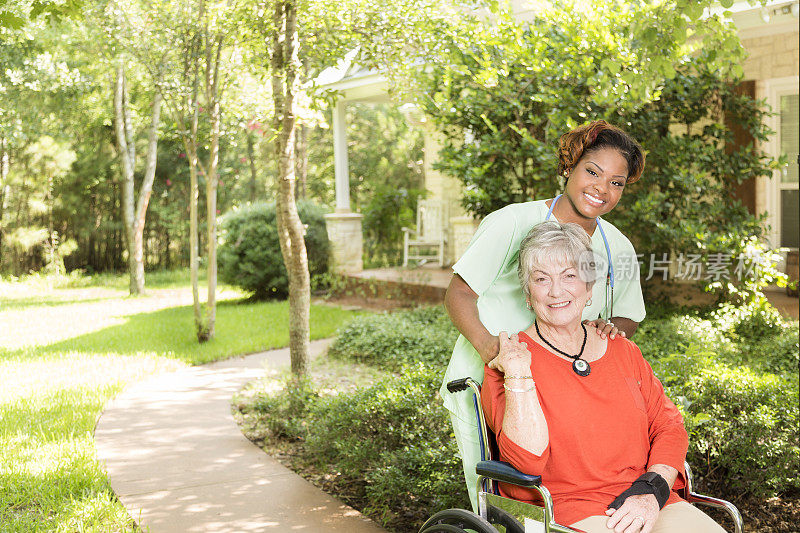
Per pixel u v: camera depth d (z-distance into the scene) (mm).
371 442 4445
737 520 2477
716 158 8188
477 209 8508
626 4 5906
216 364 8469
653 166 8141
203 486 4484
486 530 2379
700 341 6449
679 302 8711
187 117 9398
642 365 2717
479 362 2875
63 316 11977
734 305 8062
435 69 6914
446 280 12492
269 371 7949
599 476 2502
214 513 4047
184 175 21422
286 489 4445
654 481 2459
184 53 8766
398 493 4000
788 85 9711
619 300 3049
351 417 4625
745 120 8516
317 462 4961
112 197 20703
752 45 9961
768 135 9336
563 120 6828
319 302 13312
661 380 4352
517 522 2471
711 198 8586
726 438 3975
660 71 4246
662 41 4129
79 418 5871
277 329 10562
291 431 5391
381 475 4109
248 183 23656
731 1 3725
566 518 2457
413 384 4887
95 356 8539
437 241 14727
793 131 9766
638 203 7594
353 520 3982
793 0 7434
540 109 7836
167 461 4969
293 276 6348
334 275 14102
